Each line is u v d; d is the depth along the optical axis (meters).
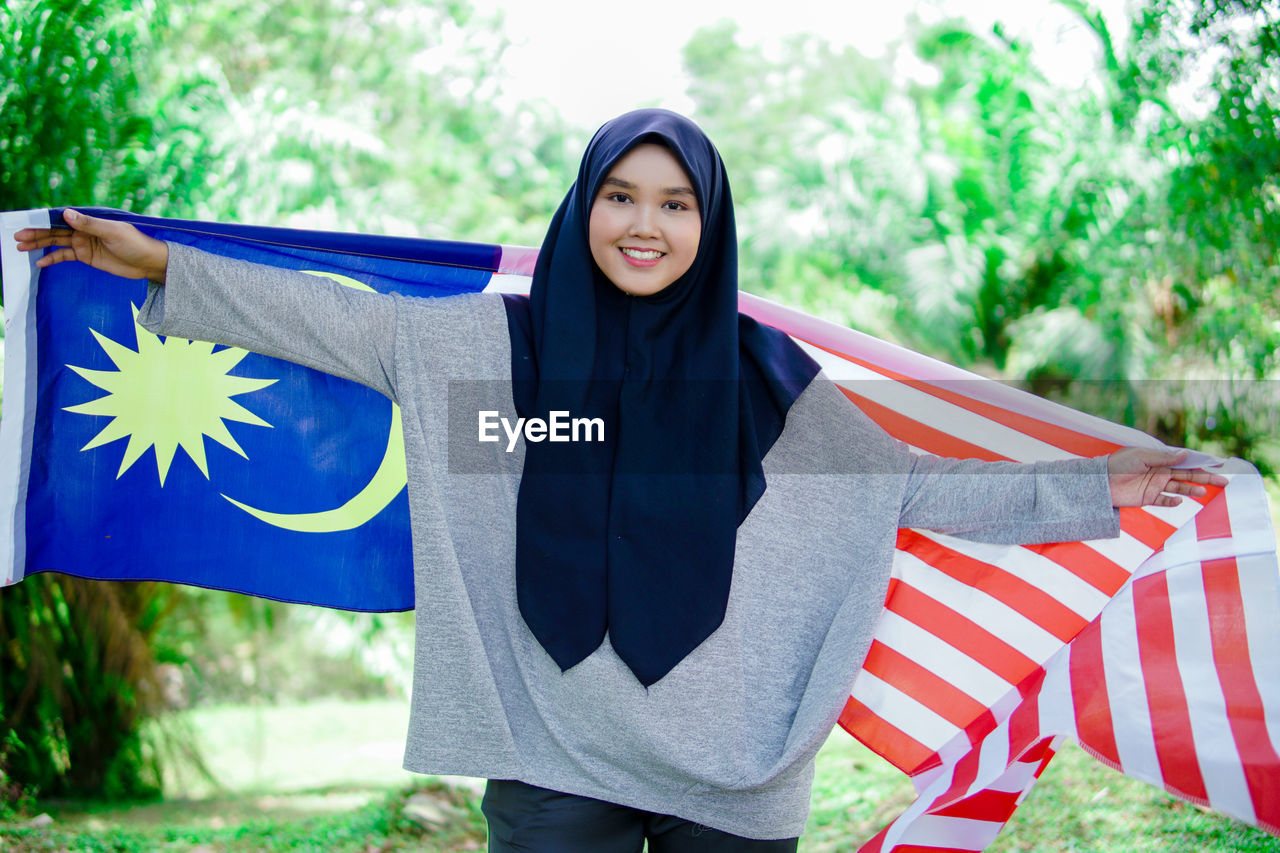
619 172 2.19
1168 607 2.43
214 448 2.63
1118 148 7.15
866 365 2.75
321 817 5.00
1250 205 6.45
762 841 2.17
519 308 2.31
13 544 2.50
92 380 2.57
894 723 2.57
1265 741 2.21
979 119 8.26
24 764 5.16
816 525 2.33
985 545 2.62
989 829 2.35
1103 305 7.18
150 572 2.62
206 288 2.14
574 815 2.13
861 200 8.49
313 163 6.34
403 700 8.55
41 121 4.76
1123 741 2.32
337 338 2.19
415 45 12.05
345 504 2.65
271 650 8.70
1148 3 6.66
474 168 11.84
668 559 2.17
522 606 2.15
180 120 5.50
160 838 4.57
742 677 2.20
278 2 10.90
